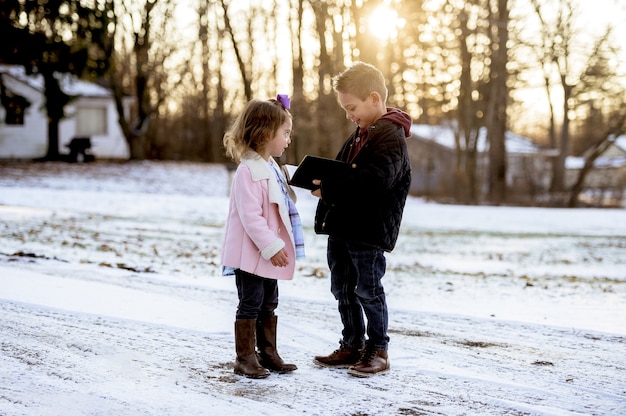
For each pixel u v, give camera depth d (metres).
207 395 4.00
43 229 12.59
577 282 9.03
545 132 64.94
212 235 13.12
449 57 37.53
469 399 4.07
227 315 6.10
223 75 52.25
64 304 6.22
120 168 35.06
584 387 4.37
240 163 4.42
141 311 6.10
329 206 4.45
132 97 40.78
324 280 8.47
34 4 27.98
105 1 30.17
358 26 31.22
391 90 33.50
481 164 37.62
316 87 38.41
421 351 5.18
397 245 13.01
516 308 6.96
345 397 4.05
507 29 32.56
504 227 17.59
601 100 41.00
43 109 31.83
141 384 4.16
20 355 4.68
